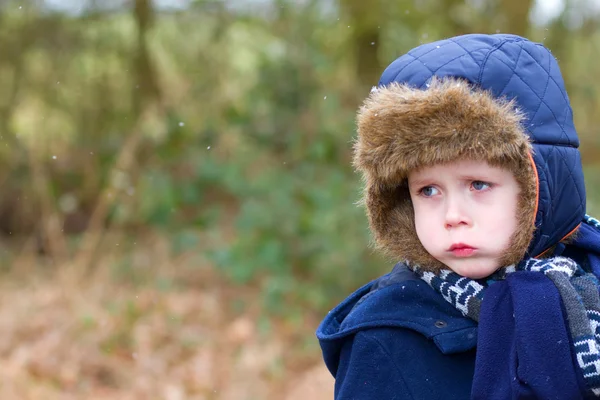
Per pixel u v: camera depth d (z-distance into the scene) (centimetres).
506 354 153
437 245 161
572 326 152
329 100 662
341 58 703
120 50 769
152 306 588
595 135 788
